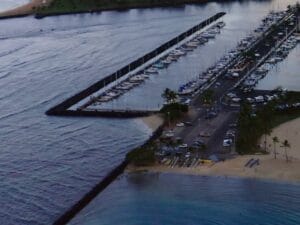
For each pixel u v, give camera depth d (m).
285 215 195.88
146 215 199.50
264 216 196.38
